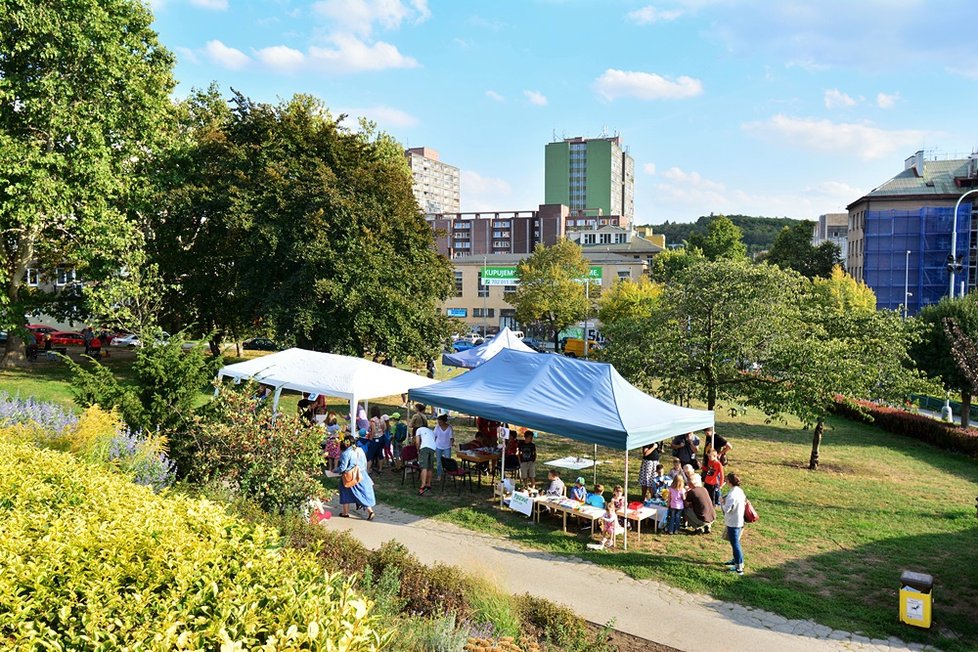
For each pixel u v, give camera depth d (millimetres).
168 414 12508
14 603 3871
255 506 10164
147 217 31328
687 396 19656
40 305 30562
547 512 14570
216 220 28734
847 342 19344
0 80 22516
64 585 4141
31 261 31500
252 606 4047
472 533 12922
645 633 9016
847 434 26266
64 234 28969
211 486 10641
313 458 11758
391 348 29219
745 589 10602
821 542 12969
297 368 19156
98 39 24359
